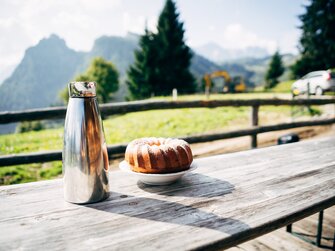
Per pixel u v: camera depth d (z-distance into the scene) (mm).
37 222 884
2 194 1112
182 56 31391
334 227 2270
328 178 1282
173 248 739
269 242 2068
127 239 785
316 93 14664
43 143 7156
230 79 34875
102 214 940
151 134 8211
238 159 1615
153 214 938
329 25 34219
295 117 9953
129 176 1338
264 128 4492
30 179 4309
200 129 8711
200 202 1030
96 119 1025
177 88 31469
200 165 1500
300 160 1589
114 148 3174
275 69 45375
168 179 1155
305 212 979
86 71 60188
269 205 999
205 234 808
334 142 2082
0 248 740
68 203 1029
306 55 36406
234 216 917
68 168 1008
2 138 8023
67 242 770
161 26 31297
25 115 2924
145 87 31891
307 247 2002
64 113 3104
